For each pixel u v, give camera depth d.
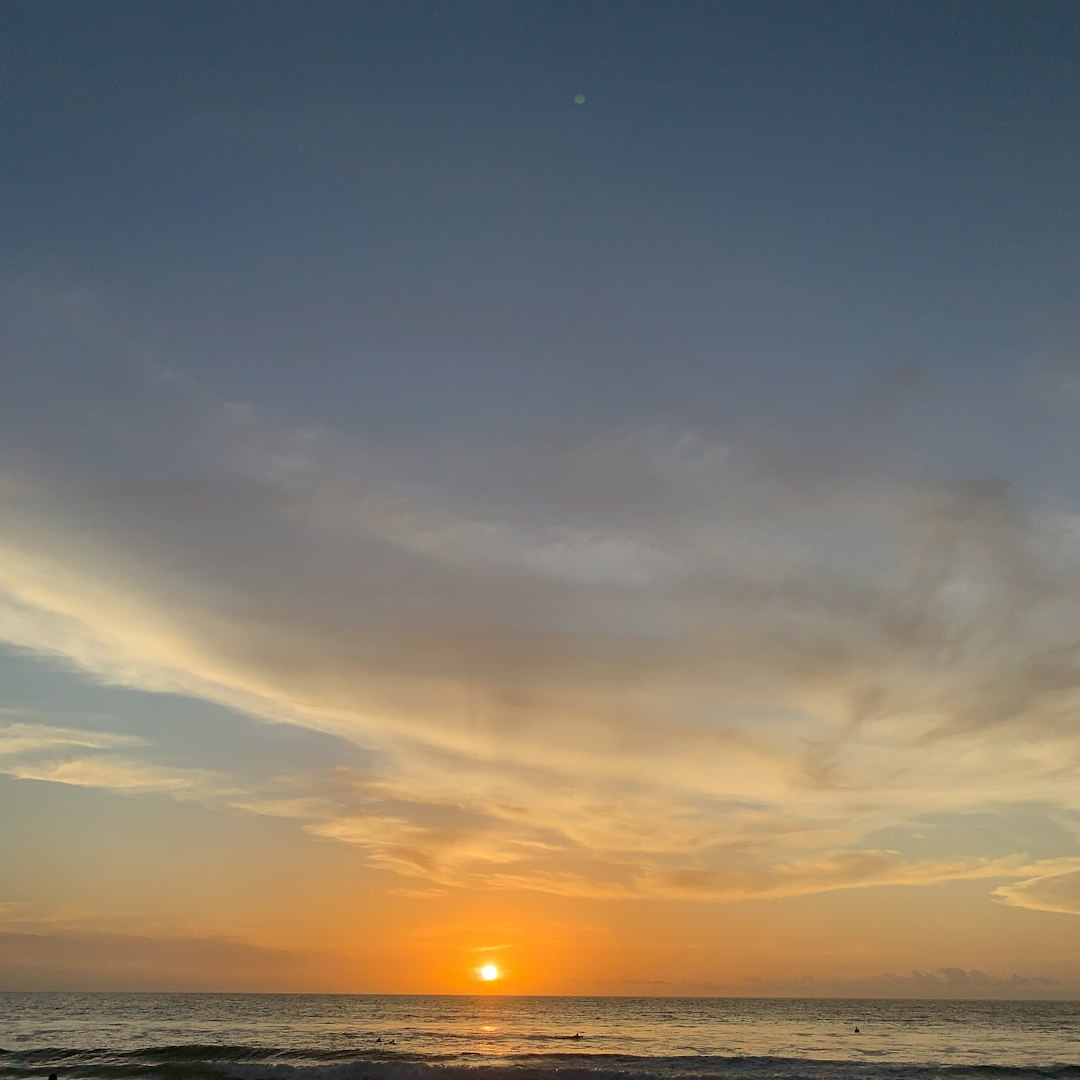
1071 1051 71.31
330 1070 46.81
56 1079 44.22
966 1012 160.38
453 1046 66.69
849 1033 95.12
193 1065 49.59
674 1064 52.72
